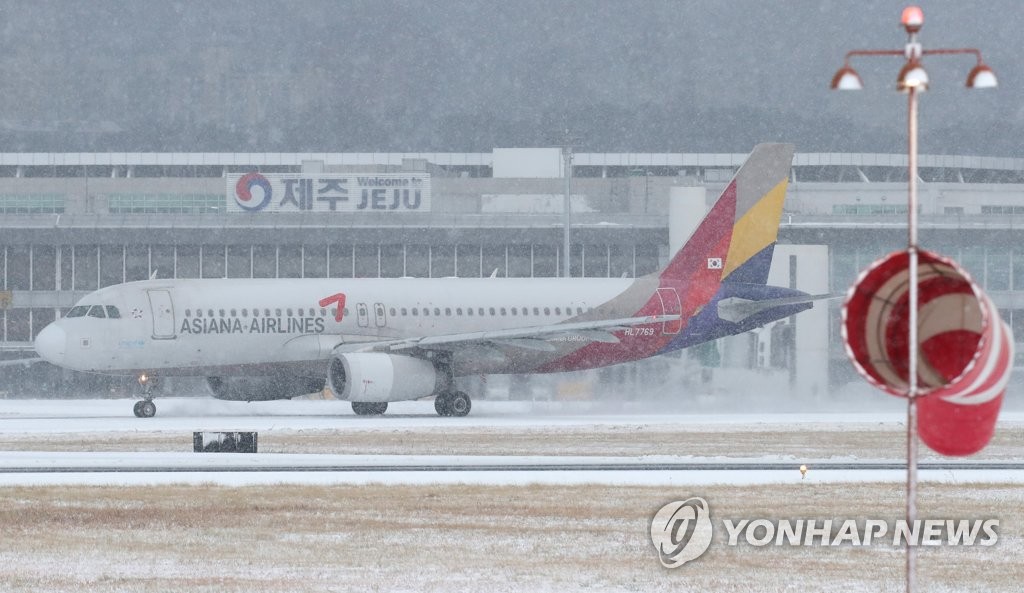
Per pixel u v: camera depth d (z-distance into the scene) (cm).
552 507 9412
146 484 10738
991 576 7062
